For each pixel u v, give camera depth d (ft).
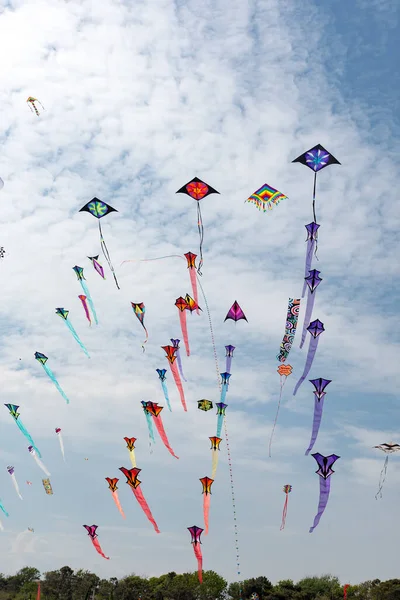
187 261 130.72
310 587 328.90
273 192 108.58
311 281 107.86
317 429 108.47
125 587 340.59
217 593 330.75
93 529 138.10
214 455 131.95
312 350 109.09
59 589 352.08
